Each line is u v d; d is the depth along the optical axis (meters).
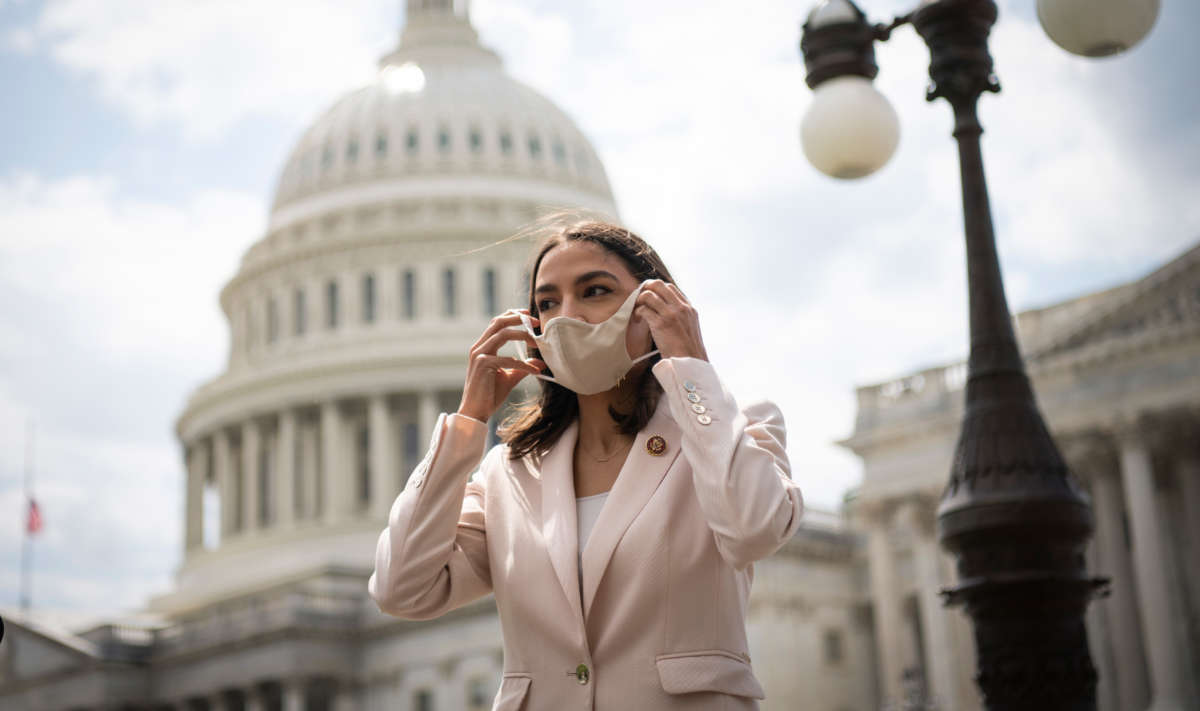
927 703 60.28
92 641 92.56
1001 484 9.42
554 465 5.10
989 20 10.52
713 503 4.64
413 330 101.19
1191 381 55.16
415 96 111.75
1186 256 55.94
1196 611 59.12
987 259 10.13
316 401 100.38
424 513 5.04
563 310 5.06
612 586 4.80
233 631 86.81
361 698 85.25
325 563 89.44
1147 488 55.81
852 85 11.23
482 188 106.81
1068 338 58.69
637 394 5.13
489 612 79.44
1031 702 9.20
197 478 110.19
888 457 65.69
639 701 4.72
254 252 111.19
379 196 106.94
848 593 78.81
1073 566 9.45
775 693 73.00
